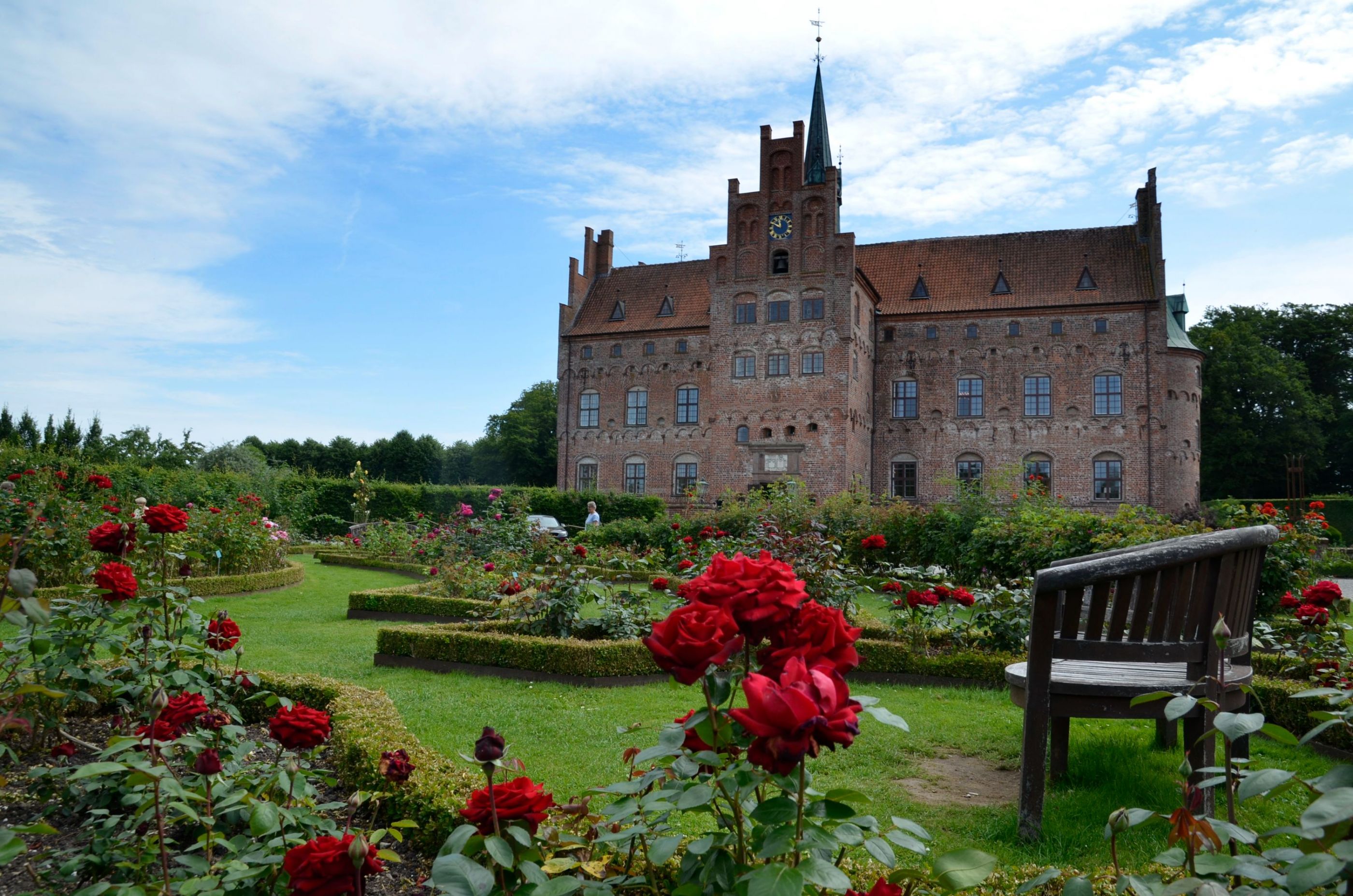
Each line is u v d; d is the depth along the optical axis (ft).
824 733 5.76
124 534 16.72
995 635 28.94
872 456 137.90
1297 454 158.40
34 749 16.62
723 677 7.52
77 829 13.35
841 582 34.94
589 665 27.96
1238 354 162.30
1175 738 19.22
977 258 140.67
